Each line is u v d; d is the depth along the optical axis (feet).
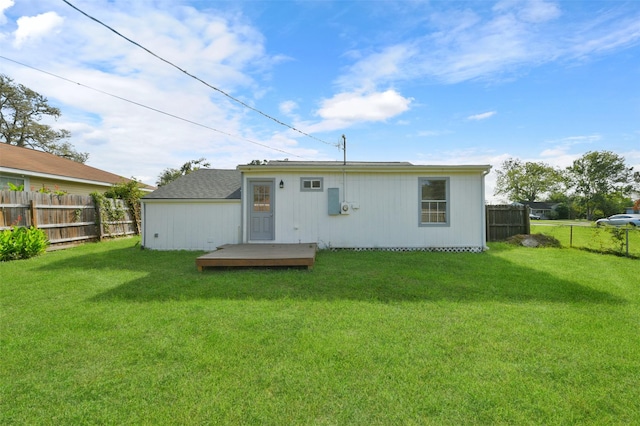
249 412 6.56
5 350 9.12
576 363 8.57
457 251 29.71
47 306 13.03
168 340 9.84
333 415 6.50
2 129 72.59
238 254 21.63
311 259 20.08
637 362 8.63
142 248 30.58
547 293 15.21
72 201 32.86
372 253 27.61
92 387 7.39
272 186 29.94
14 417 6.39
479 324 11.22
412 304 13.47
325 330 10.68
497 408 6.73
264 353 9.04
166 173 84.79
